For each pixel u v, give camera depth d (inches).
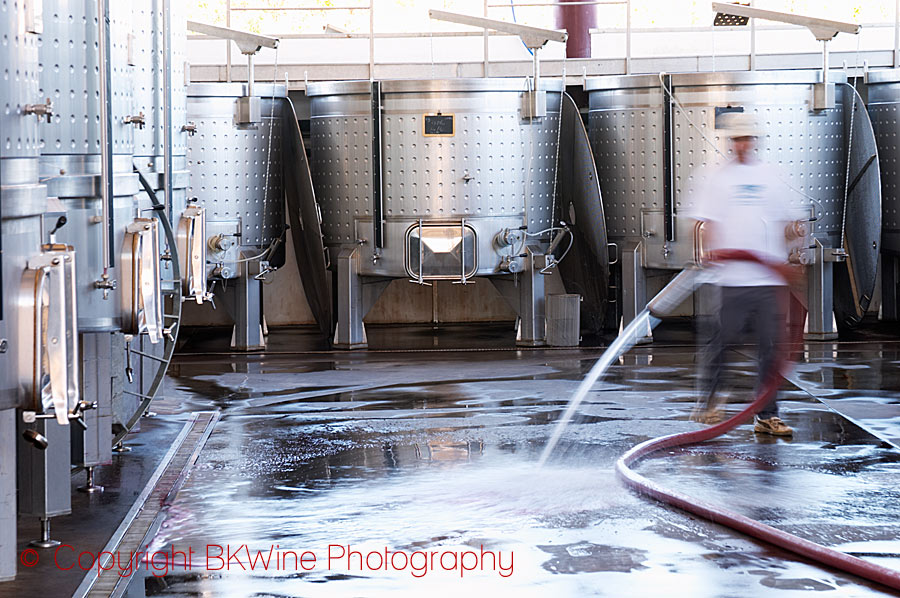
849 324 462.6
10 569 165.0
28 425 191.6
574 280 475.8
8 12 151.2
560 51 501.0
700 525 203.9
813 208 422.6
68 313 163.5
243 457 259.1
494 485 232.4
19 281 154.7
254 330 433.7
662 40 507.8
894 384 339.9
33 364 155.9
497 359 401.7
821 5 563.8
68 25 190.1
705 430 269.9
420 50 501.7
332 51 497.0
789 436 274.1
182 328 501.7
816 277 430.0
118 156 213.6
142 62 241.3
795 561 183.8
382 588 172.7
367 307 439.5
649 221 437.1
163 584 175.6
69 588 173.5
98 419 229.0
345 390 343.3
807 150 422.6
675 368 376.8
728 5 419.5
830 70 459.8
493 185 421.1
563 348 426.9
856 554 186.9
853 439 269.7
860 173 438.6
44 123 185.8
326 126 435.8
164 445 271.9
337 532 201.6
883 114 451.8
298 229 472.4
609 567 181.3
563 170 455.2
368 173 426.6
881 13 565.0
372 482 235.9
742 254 274.4
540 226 436.5
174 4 280.1
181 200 286.2
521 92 422.3
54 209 168.6
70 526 207.0
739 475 238.2
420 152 417.7
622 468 236.7
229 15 456.8
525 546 192.5
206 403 325.1
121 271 207.3
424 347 435.2
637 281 438.0
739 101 417.1
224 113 427.2
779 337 274.5
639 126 436.1
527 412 306.8
